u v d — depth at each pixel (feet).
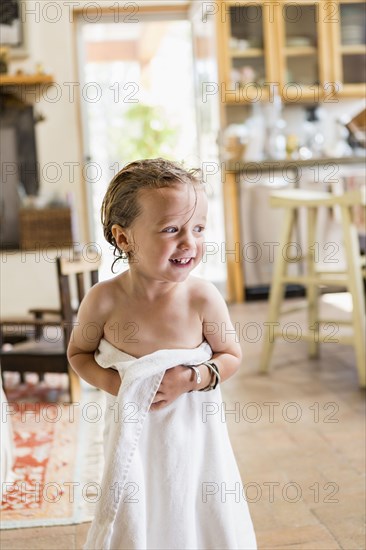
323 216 18.80
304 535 6.13
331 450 8.22
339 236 18.90
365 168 18.65
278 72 20.04
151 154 33.27
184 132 33.86
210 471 4.10
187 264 3.86
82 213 19.67
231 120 20.76
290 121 21.39
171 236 3.79
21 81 18.25
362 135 17.65
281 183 18.70
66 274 10.30
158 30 29.63
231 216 18.75
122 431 3.80
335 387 10.83
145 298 4.03
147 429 3.93
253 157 19.24
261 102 20.20
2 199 18.52
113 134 33.60
